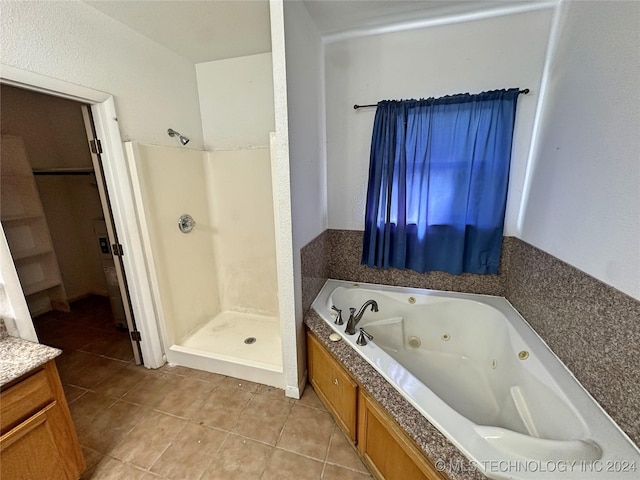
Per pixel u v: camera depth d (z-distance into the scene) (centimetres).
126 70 183
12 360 113
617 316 108
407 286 236
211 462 150
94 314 313
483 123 186
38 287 294
